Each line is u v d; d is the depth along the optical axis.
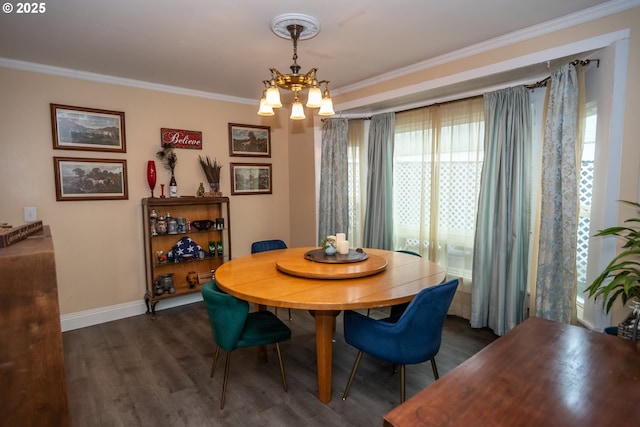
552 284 2.53
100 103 3.41
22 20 2.27
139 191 3.68
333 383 2.38
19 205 3.06
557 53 2.43
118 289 3.60
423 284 2.12
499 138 2.91
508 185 2.88
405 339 1.85
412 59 3.12
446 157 3.38
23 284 1.10
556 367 1.15
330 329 2.13
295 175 4.76
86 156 3.36
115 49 2.78
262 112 2.54
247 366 2.62
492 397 1.00
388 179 3.83
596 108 2.39
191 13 2.21
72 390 2.30
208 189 4.13
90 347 2.94
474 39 2.70
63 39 2.57
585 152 2.70
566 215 2.43
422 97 3.48
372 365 2.62
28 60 2.98
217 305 2.02
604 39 2.22
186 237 3.98
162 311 3.83
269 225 4.72
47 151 3.16
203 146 4.09
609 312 2.25
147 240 3.62
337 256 2.64
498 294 2.93
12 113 2.99
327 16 2.28
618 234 1.99
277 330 2.22
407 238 3.81
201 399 2.20
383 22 2.38
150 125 3.71
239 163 4.39
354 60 3.12
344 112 4.14
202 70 3.30
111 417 2.04
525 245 2.87
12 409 1.11
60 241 3.26
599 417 0.91
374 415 2.04
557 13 2.30
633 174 2.14
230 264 2.65
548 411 0.93
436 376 2.20
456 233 3.36
